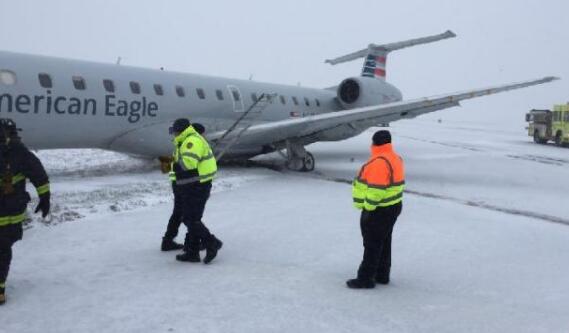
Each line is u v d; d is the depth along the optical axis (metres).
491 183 14.88
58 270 5.84
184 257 6.30
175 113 15.07
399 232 8.22
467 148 28.31
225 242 7.30
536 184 14.93
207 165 6.14
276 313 4.79
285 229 8.16
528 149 29.17
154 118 14.51
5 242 4.71
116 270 5.91
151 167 16.28
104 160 17.95
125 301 4.97
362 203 5.39
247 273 5.95
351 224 8.66
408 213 9.80
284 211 9.59
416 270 6.29
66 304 4.86
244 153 16.20
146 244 7.04
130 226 7.97
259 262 6.41
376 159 5.26
